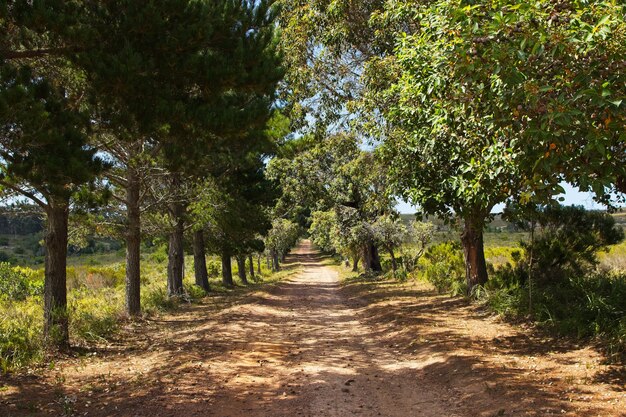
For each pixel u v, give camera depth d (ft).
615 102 13.57
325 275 163.12
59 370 26.66
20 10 19.88
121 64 20.67
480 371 22.93
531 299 35.50
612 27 14.65
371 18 40.68
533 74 16.14
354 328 43.78
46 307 31.19
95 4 22.30
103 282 81.30
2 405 19.97
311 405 20.44
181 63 22.91
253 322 45.60
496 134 20.70
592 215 43.04
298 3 47.47
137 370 26.84
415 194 36.27
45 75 24.50
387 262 134.00
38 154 19.52
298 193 102.78
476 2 17.78
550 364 23.34
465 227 48.75
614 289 31.45
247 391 22.30
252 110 24.00
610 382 19.71
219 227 74.59
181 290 67.05
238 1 24.02
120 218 48.55
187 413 18.85
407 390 22.81
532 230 37.01
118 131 23.31
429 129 29.81
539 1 15.75
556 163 16.06
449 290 58.80
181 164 27.02
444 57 18.25
